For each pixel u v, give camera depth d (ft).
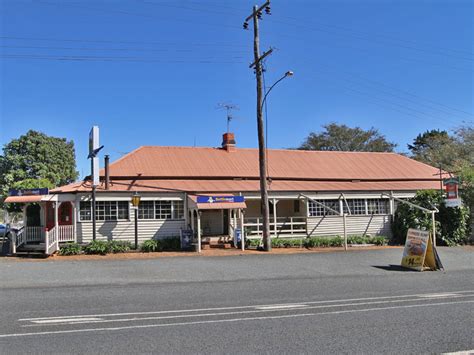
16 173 155.22
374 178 102.06
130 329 23.70
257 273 50.65
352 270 54.39
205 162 93.81
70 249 66.03
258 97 75.25
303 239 81.56
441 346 20.94
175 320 25.96
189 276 47.57
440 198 86.48
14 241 67.15
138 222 75.66
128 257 63.52
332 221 89.66
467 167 113.09
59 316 26.94
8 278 43.70
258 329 23.91
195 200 73.87
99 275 46.52
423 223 85.20
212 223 85.66
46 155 161.79
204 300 33.35
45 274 46.55
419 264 55.26
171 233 77.66
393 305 31.53
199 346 20.57
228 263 58.49
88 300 32.78
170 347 20.38
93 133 70.38
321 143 181.98
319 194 88.53
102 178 80.02
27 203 72.02
